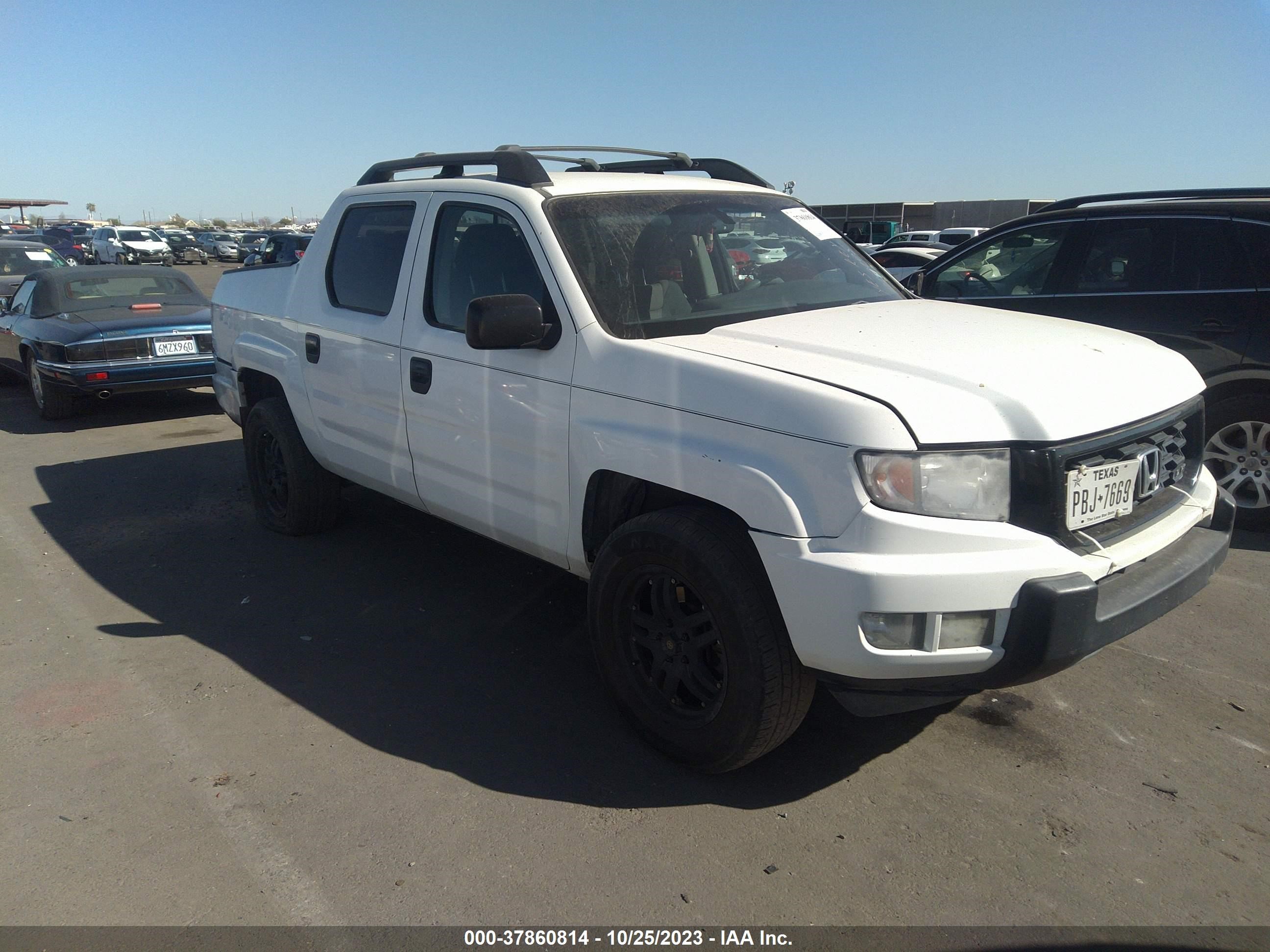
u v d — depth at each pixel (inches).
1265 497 200.1
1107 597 103.2
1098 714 133.4
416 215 159.2
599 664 128.6
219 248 1856.5
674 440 112.2
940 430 97.9
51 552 206.2
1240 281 196.2
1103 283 215.5
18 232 1733.5
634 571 119.2
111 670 149.6
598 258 132.3
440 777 119.7
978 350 115.0
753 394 105.6
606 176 152.4
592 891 98.8
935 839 106.7
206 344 344.5
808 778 119.0
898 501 96.8
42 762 123.6
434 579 187.0
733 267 146.5
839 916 95.0
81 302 359.3
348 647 157.3
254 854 105.1
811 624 100.1
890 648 97.8
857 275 158.6
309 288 185.3
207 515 231.9
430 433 152.0
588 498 125.6
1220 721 131.2
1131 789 115.8
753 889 98.9
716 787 117.3
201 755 125.1
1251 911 95.0
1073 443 101.4
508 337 124.0
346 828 109.5
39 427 350.3
